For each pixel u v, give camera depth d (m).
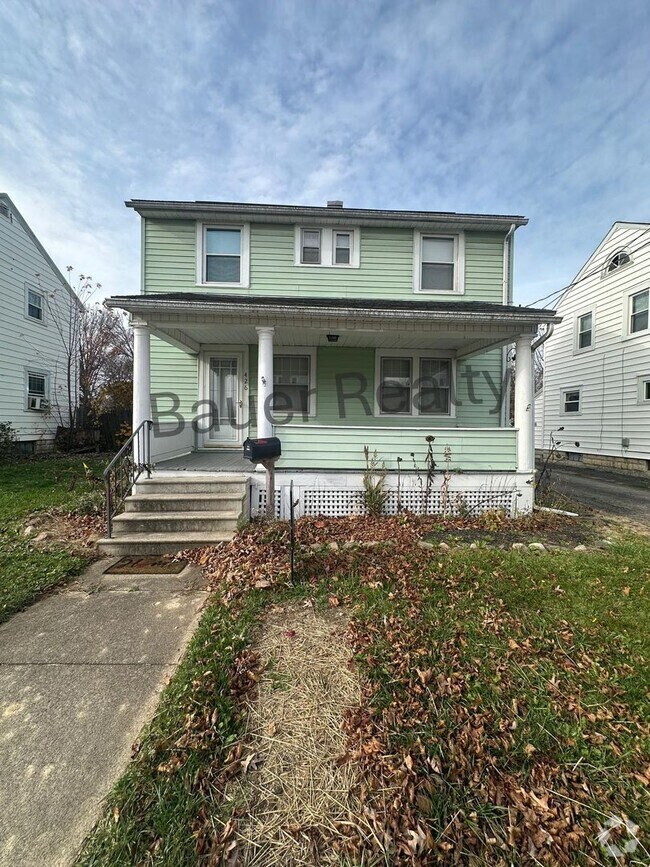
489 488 6.23
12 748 1.84
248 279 8.31
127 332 23.03
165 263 8.22
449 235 8.63
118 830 1.46
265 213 8.12
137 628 2.92
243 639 2.64
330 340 7.97
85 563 4.17
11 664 2.48
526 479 6.25
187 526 4.91
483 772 1.70
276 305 5.80
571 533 5.34
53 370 15.07
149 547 4.52
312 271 8.43
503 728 1.93
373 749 1.80
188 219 8.25
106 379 22.00
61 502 6.35
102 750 1.83
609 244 12.44
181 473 5.98
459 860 1.38
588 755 1.79
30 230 13.65
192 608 3.24
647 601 3.23
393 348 8.73
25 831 1.48
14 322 13.02
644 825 1.50
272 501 5.67
